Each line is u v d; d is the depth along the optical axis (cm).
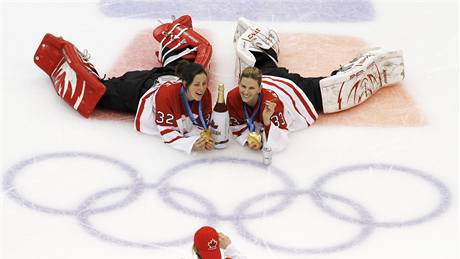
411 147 3359
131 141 3384
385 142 3388
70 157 3272
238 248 2777
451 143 3394
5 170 3180
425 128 3497
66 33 4328
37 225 2881
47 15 4522
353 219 2934
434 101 3706
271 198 3038
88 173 3175
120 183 3117
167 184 3114
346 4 4656
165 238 2825
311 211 2975
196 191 3073
